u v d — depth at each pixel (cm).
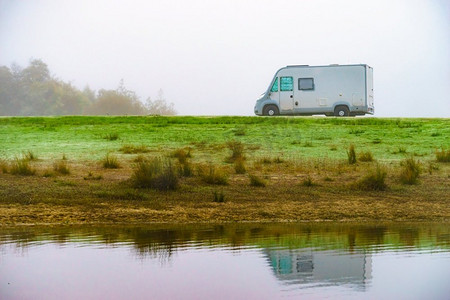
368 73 4088
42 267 1003
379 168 2006
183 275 955
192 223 1466
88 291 870
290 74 4081
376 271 983
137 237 1272
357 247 1165
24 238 1252
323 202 1731
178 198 1744
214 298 833
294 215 1576
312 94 4059
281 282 915
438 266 1009
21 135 2945
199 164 2297
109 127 3203
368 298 840
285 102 4078
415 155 2555
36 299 836
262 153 2581
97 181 1986
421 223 1488
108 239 1242
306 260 1052
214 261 1041
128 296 844
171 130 3111
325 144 2781
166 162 1995
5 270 984
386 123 3372
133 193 1755
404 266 1005
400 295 848
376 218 1552
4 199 1666
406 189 1922
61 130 3097
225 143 2772
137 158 2409
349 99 4041
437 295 849
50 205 1616
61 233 1316
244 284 903
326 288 881
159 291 870
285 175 2147
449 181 2055
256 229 1384
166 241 1227
